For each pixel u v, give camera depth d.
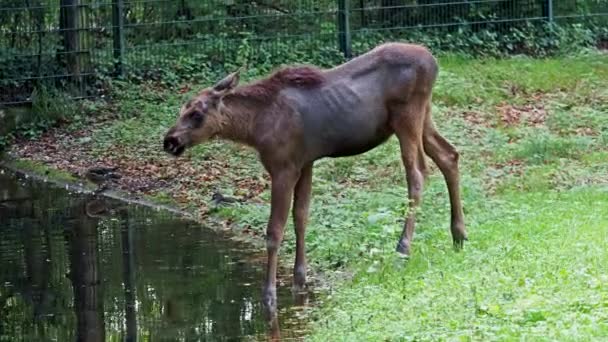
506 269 9.43
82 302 10.52
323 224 12.23
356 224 11.93
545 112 17.98
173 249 12.49
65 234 13.42
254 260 11.89
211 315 9.91
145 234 13.29
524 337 7.35
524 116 17.78
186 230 13.46
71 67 19.78
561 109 17.91
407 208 10.66
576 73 19.84
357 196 13.26
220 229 13.45
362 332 8.45
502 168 14.74
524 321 7.80
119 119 18.83
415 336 7.94
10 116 18.88
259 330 9.35
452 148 10.92
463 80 18.91
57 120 18.92
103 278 11.33
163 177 15.91
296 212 10.59
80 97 19.70
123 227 13.73
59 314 10.13
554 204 12.34
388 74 10.50
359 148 10.56
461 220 10.93
